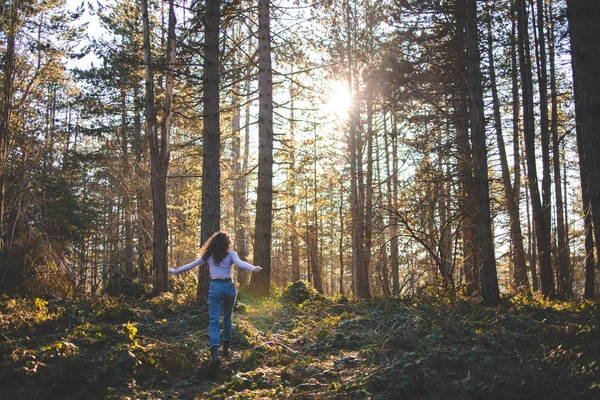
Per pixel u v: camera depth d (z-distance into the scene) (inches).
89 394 203.2
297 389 206.2
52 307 379.6
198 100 602.5
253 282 549.0
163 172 569.0
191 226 852.0
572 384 188.7
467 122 601.0
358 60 765.9
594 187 208.2
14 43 556.4
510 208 685.3
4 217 533.6
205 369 238.7
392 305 429.1
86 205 900.0
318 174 1130.0
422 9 544.7
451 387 193.6
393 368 213.3
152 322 347.3
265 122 566.9
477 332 286.7
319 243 1338.6
